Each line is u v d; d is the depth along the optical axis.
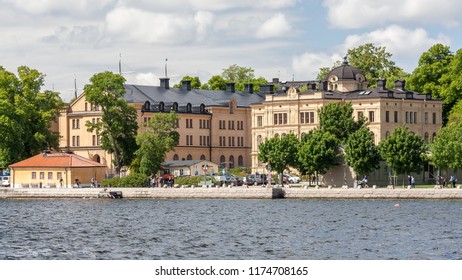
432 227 128.38
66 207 173.38
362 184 187.00
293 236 122.06
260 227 132.38
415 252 107.00
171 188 192.88
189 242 118.12
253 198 184.25
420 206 158.62
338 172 195.25
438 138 186.25
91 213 159.38
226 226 134.62
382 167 195.25
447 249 108.94
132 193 194.62
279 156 196.12
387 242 114.88
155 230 131.75
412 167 184.62
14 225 140.75
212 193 188.50
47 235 127.31
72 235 127.12
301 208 159.50
